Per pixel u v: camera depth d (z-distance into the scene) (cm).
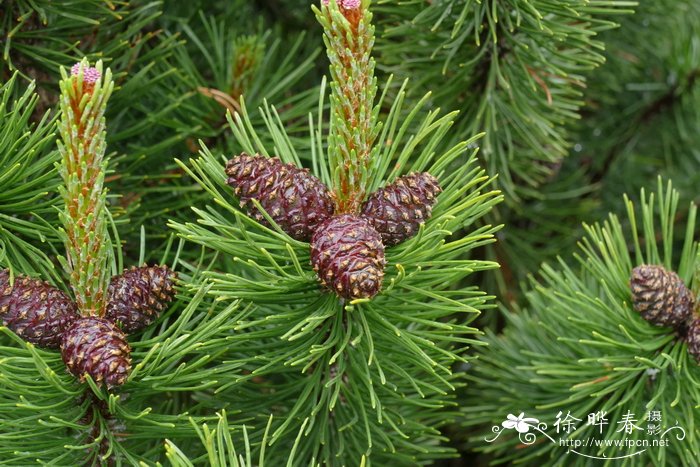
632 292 64
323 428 63
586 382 65
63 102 54
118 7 71
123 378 56
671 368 65
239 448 64
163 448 60
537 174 80
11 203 61
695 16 88
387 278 59
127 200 69
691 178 86
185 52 71
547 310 66
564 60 71
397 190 58
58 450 58
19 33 66
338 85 57
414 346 58
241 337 59
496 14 68
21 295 57
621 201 88
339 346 60
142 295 58
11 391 58
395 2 70
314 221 58
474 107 71
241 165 58
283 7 83
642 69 86
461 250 60
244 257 60
